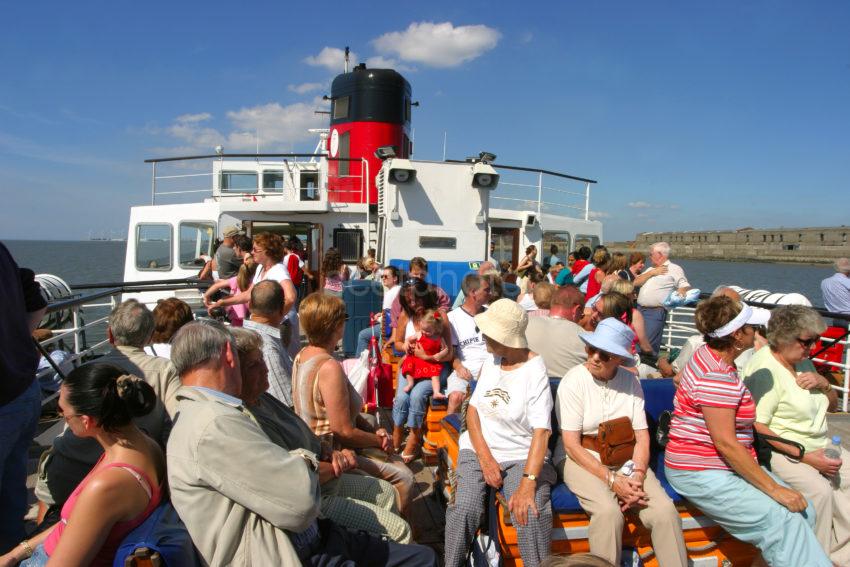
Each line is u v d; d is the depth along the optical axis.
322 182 13.58
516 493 3.00
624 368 3.42
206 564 2.14
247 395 2.81
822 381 3.60
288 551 2.23
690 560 3.41
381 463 3.60
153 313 4.12
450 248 8.98
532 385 3.20
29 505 3.90
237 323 6.55
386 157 9.04
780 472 3.51
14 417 2.83
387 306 6.60
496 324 3.25
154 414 2.95
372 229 11.09
